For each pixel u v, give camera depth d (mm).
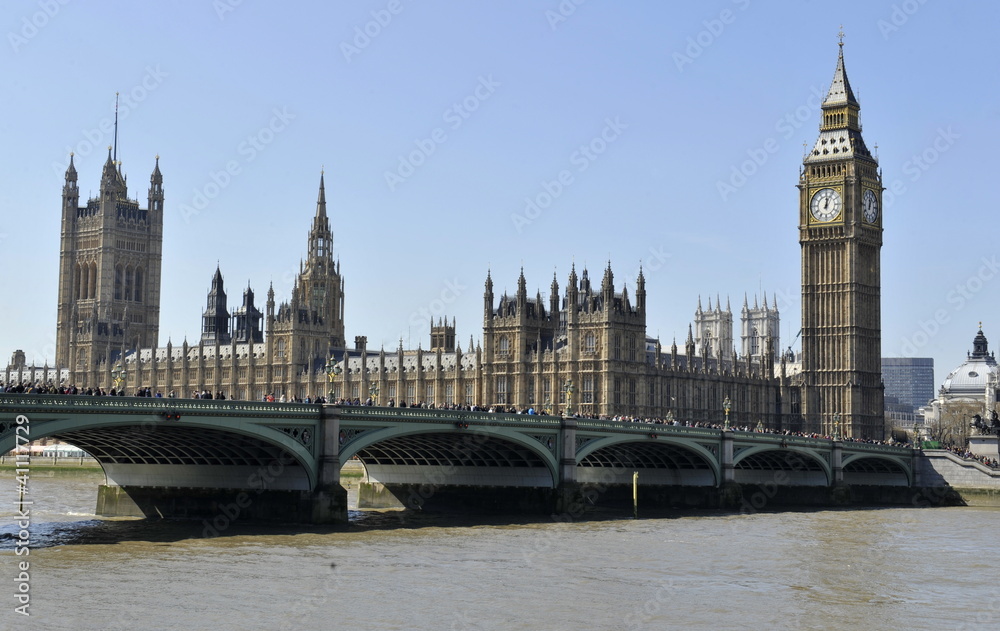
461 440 140875
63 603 81812
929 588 96625
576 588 92562
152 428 109812
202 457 128375
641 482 177500
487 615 81625
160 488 132250
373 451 152625
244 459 126500
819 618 83562
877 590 95125
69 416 99750
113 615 78625
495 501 151250
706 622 81312
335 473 122375
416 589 90062
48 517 136625
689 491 173500
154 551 105625
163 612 79812
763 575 101562
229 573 94500
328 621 78625
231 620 78125
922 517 169000
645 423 158000
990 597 92688
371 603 84438
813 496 197500
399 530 127188
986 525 153625
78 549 106500
